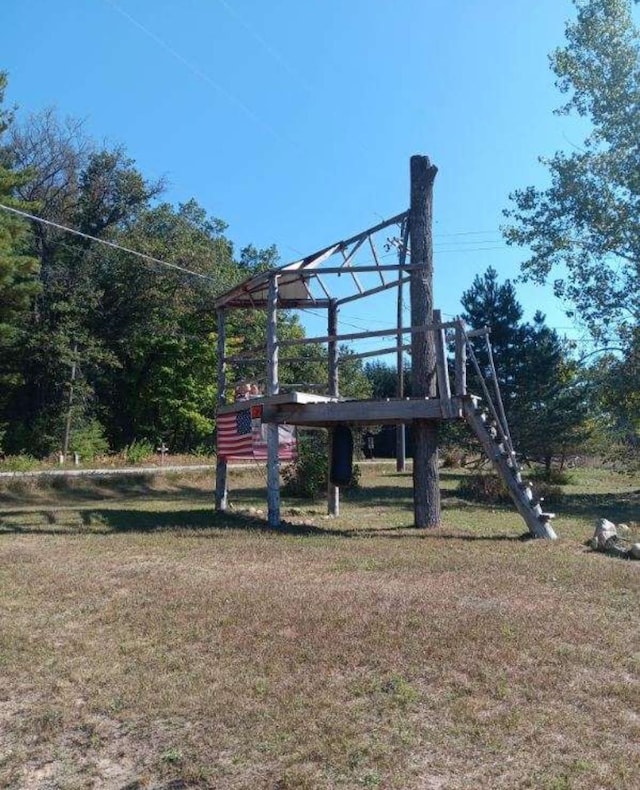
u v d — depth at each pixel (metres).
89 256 35.03
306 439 26.02
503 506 17.36
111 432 38.88
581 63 21.34
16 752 4.34
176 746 4.22
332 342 14.69
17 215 26.22
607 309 21.61
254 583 7.49
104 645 5.79
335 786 3.70
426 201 12.33
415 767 3.83
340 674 5.00
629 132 20.95
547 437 25.08
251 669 5.14
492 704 4.50
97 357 34.12
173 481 25.83
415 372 12.16
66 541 10.55
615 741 4.05
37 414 33.75
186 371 39.25
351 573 8.02
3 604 6.99
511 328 25.78
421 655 5.23
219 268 39.19
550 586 7.34
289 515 14.66
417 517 12.28
